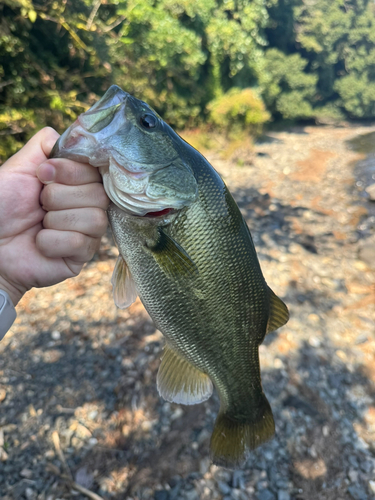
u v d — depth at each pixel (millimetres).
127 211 273
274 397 588
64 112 1078
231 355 322
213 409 556
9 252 266
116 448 501
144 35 1843
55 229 250
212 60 2570
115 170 252
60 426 521
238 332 317
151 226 279
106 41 1488
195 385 326
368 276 957
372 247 1074
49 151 273
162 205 270
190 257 282
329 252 1072
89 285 812
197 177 283
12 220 262
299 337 717
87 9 1307
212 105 2518
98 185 256
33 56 1026
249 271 307
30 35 1055
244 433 346
